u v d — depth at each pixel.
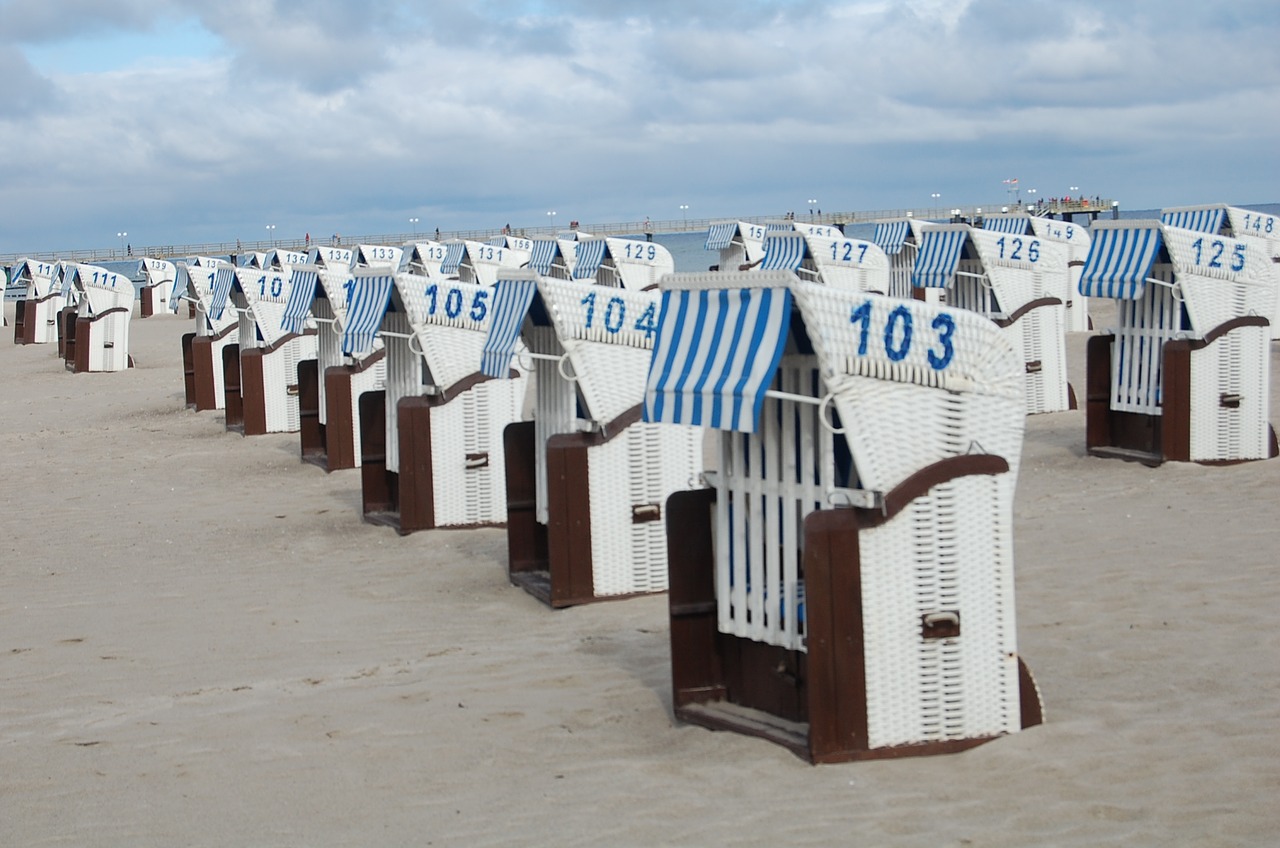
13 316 52.16
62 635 9.69
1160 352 13.18
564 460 9.63
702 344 6.32
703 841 5.33
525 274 9.70
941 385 6.12
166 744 7.07
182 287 47.22
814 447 6.37
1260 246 12.95
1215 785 5.54
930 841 5.15
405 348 13.01
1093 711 6.59
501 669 8.18
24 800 6.32
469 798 6.05
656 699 7.41
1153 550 9.85
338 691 7.91
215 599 10.60
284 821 5.89
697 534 7.02
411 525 12.42
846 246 24.77
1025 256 17.34
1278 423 14.87
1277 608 8.21
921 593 6.08
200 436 20.23
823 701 6.04
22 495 16.33
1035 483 12.80
